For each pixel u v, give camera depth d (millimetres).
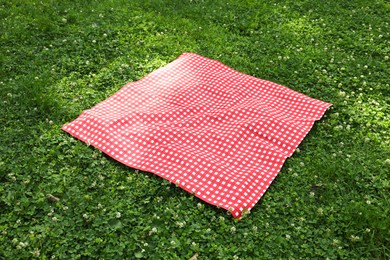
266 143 2504
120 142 2434
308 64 3223
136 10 3818
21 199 2049
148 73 3115
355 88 3014
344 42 3502
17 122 2547
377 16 3912
